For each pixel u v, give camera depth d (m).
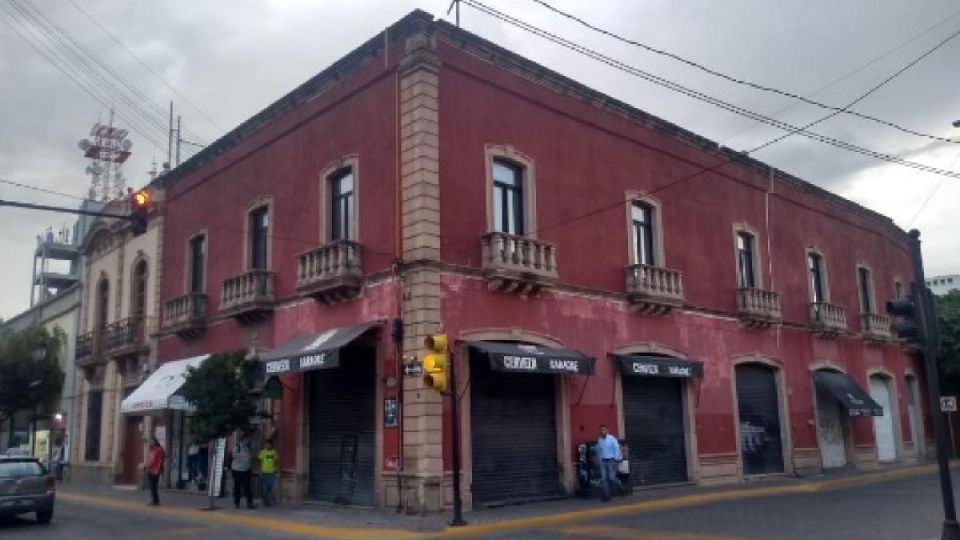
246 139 25.14
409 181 18.39
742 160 28.84
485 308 18.97
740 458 25.70
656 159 25.12
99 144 45.16
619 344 22.33
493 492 18.59
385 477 18.00
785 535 13.31
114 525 17.66
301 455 20.73
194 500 22.84
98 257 34.88
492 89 20.31
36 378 35.59
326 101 21.67
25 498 17.72
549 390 20.55
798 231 31.55
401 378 17.91
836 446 30.98
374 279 19.06
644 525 15.32
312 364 18.19
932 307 13.20
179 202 28.70
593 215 22.42
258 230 24.48
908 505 17.59
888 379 35.88
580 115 22.69
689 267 25.53
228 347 24.53
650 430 23.11
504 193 20.41
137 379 29.73
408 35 19.11
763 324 27.83
